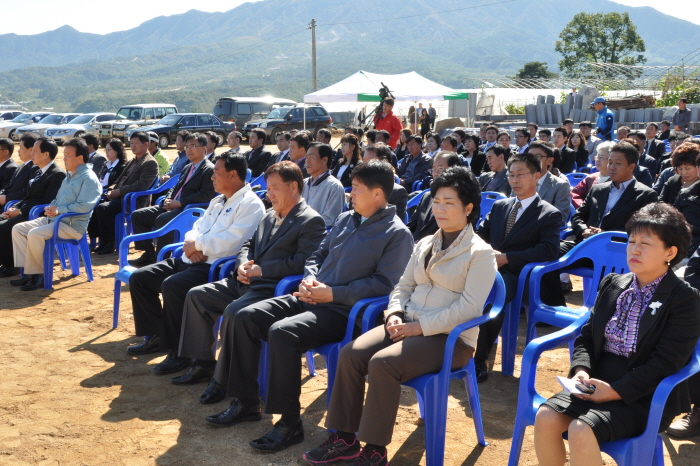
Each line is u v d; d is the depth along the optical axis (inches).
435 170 235.9
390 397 112.4
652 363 97.4
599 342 106.7
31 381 158.6
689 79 901.8
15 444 127.0
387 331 123.9
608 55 2807.6
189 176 274.8
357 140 294.2
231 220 175.6
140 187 303.1
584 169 388.5
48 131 1042.7
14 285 247.0
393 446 127.1
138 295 175.3
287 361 126.2
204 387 156.5
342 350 120.5
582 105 799.7
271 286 151.2
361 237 138.0
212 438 130.6
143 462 120.7
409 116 823.7
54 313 213.8
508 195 262.5
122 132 998.4
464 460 121.0
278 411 126.1
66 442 128.2
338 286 134.3
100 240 308.3
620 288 106.7
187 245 172.6
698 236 177.0
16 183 281.1
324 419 139.2
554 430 98.9
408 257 137.6
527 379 109.4
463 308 117.0
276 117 1053.8
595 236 164.1
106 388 155.4
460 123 881.5
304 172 291.1
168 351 180.9
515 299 162.4
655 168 342.0
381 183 136.1
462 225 122.4
